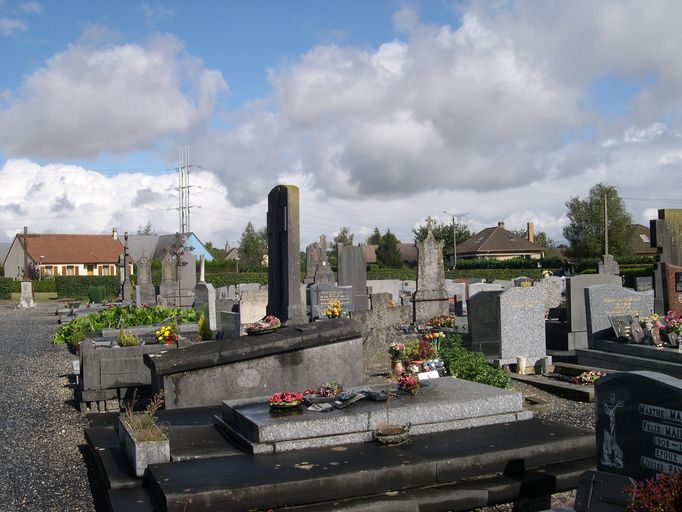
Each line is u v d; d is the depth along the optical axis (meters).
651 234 16.39
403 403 7.31
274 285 11.57
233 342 9.71
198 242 78.19
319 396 7.54
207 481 5.70
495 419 7.51
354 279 27.88
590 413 9.96
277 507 5.62
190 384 9.36
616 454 5.21
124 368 11.30
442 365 10.55
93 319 22.64
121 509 5.60
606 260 30.62
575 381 11.93
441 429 7.23
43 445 9.00
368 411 7.02
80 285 57.97
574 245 53.34
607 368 12.81
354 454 6.43
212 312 20.50
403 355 11.52
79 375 11.92
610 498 4.87
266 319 10.23
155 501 5.75
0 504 6.72
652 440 4.93
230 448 6.75
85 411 11.15
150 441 6.38
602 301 13.82
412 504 5.72
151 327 20.38
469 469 6.29
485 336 15.17
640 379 5.02
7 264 85.44
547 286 24.95
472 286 29.17
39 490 7.12
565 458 6.76
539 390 11.88
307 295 25.34
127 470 6.50
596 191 52.38
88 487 7.18
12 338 25.09
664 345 12.60
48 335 26.05
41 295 62.16
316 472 5.88
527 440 6.79
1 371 16.27
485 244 79.12
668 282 15.37
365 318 18.56
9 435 9.59
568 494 6.35
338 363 10.00
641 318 13.19
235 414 7.24
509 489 6.11
